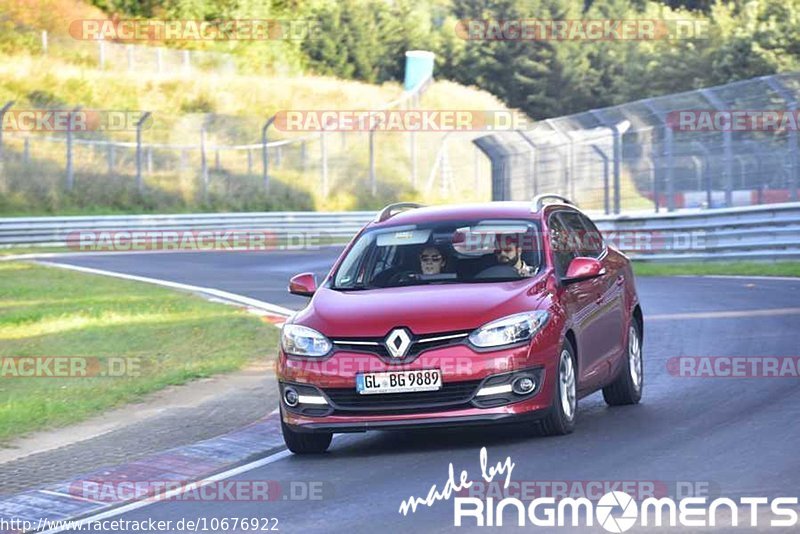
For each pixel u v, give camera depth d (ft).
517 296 102.68
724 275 272.10
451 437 108.27
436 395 98.73
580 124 365.61
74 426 130.00
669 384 131.44
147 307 238.27
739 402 116.26
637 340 125.70
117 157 549.95
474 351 98.48
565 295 106.52
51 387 157.69
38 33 639.35
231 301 247.91
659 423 107.55
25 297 263.70
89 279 303.68
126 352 185.88
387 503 82.99
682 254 316.40
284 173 581.53
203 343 191.93
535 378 99.55
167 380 155.63
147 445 116.88
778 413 108.37
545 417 101.09
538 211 115.34
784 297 209.26
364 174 597.11
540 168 413.80
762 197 325.42
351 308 103.96
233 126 600.80
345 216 531.50
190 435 120.88
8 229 450.71
